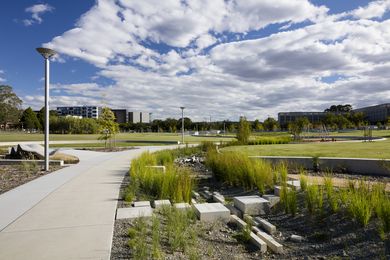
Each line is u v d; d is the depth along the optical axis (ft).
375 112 345.31
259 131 240.12
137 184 26.71
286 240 16.01
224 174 31.60
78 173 34.22
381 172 32.27
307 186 21.20
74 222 16.30
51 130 266.98
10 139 132.57
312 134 151.43
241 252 14.43
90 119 270.46
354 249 13.94
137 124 343.67
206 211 18.61
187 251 13.51
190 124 309.01
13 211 18.42
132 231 14.48
